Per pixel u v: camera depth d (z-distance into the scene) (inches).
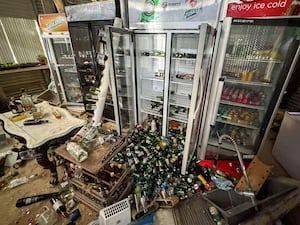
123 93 94.7
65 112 78.0
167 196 59.8
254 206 46.5
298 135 68.2
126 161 71.2
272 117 65.6
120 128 83.0
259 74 66.1
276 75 61.5
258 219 41.6
